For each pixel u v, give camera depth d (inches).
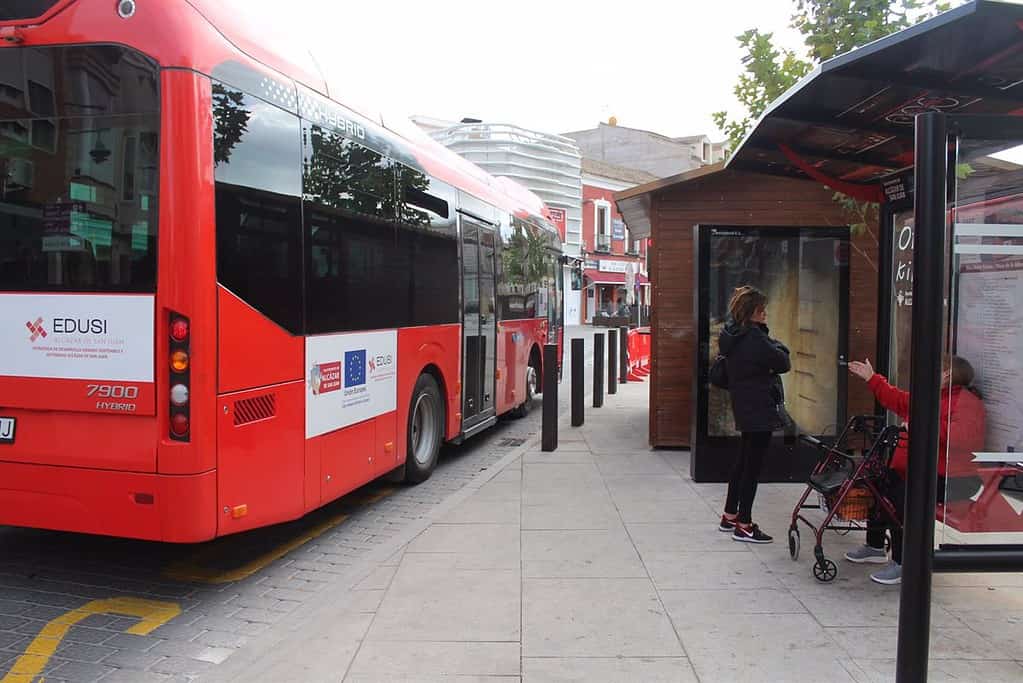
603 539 222.8
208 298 167.9
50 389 172.1
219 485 171.9
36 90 171.6
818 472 203.6
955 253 134.6
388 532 244.8
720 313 293.3
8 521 177.5
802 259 290.5
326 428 217.0
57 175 170.9
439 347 307.0
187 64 164.9
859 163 218.4
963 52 141.3
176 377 165.8
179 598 188.4
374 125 252.2
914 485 122.1
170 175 164.2
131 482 167.9
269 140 190.7
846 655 149.0
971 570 123.8
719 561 203.8
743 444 221.8
